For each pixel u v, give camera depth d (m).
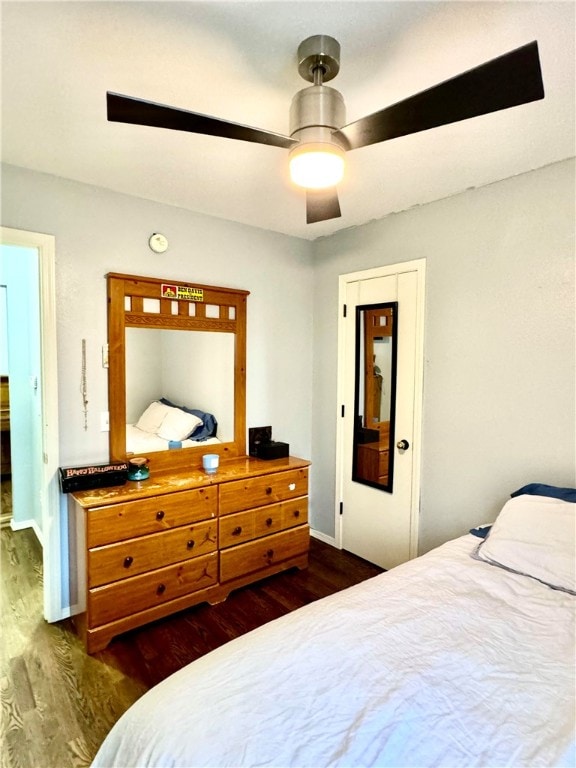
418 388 2.68
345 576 2.87
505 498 2.29
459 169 2.12
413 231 2.69
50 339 2.24
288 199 2.54
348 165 2.06
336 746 0.92
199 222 2.78
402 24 1.20
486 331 2.34
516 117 1.65
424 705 1.03
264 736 0.94
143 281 2.52
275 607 2.49
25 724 1.67
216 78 1.45
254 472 2.65
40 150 1.95
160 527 2.27
